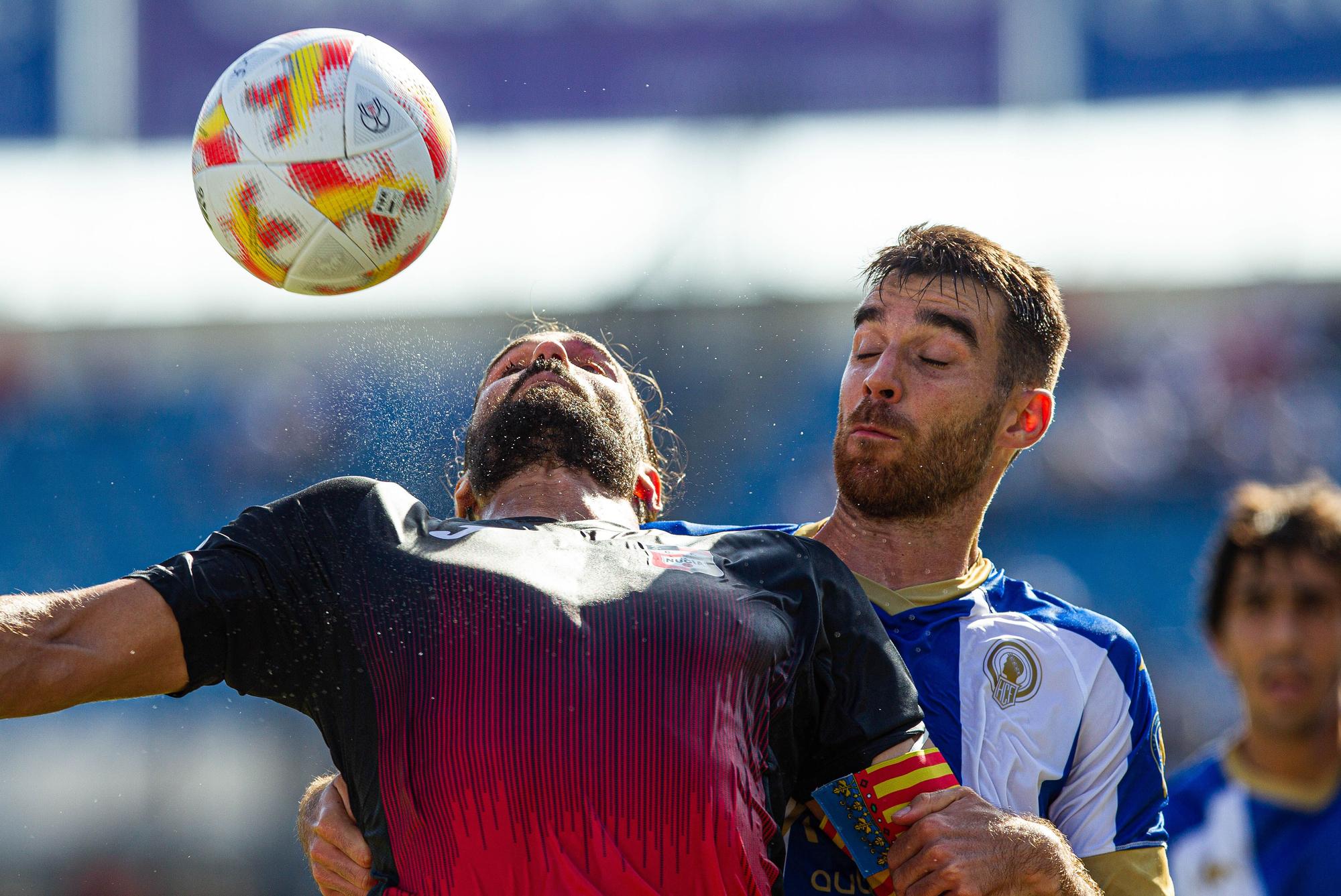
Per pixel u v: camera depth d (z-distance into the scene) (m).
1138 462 51.38
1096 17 59.22
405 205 13.88
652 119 59.06
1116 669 13.97
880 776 12.28
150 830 43.34
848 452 13.98
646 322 47.94
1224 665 20.81
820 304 47.81
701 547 12.43
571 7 59.34
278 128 13.53
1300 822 20.06
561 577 11.56
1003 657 13.70
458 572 11.42
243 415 52.28
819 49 59.53
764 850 11.48
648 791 10.77
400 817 10.93
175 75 60.69
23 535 52.41
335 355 51.28
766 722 11.70
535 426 13.30
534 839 10.60
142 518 52.44
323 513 11.75
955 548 14.27
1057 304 14.62
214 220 13.90
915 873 11.81
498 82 59.50
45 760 43.97
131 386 53.12
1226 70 58.97
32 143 60.66
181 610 10.87
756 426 47.38
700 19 59.59
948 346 13.74
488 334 48.19
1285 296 51.75
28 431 53.12
